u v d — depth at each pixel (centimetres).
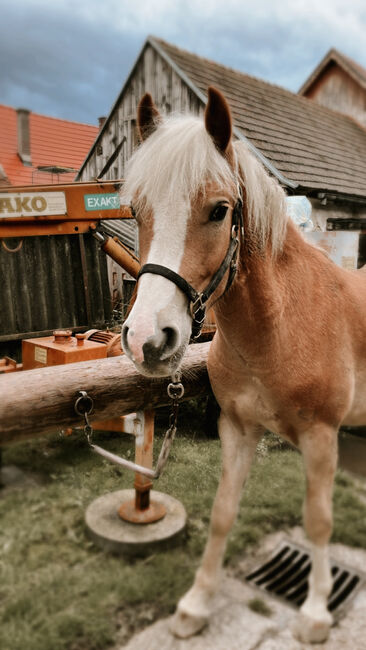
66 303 510
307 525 155
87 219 342
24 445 244
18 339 479
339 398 150
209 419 266
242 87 761
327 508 152
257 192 131
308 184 572
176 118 131
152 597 168
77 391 149
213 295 125
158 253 113
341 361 150
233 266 126
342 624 160
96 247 523
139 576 176
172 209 113
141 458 189
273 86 896
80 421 153
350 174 721
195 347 199
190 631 152
